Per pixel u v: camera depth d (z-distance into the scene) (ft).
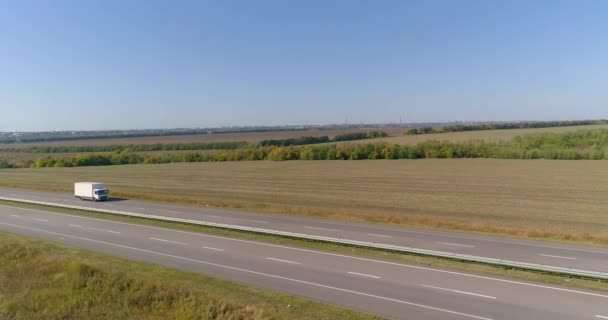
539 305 57.47
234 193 192.44
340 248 89.66
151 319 57.21
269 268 75.56
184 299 61.05
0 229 113.19
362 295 61.57
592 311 55.26
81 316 59.11
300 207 149.89
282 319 52.54
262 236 101.86
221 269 75.05
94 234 105.91
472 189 197.26
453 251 87.66
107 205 157.79
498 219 127.34
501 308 56.44
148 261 80.74
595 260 80.53
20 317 59.36
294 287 65.26
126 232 108.27
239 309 56.34
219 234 105.09
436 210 144.25
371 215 131.34
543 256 83.51
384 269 74.69
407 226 115.44
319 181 235.20
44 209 148.46
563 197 172.65
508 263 74.02
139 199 177.06
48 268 77.25
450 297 60.64
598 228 113.80
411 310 55.77
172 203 164.35
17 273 75.87
